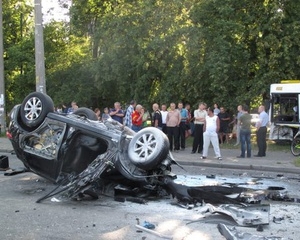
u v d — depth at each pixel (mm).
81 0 30453
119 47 24266
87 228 6457
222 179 10148
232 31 20844
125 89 25234
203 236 6059
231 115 21422
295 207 7930
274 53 20500
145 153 8039
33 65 30234
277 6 20156
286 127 19516
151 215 7242
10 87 31969
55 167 8875
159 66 22922
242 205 7473
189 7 22938
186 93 22672
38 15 18016
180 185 8109
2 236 6020
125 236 6059
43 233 6188
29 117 9227
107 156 8133
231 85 21172
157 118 16344
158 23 23266
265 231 6422
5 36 32188
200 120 15906
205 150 14477
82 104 28859
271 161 14016
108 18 25484
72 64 29969
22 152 9391
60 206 7824
